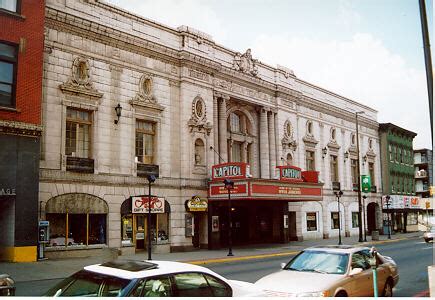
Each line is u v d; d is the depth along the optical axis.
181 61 31.02
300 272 10.62
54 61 24.41
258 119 38.91
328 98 48.38
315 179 36.56
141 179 27.95
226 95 34.66
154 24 29.97
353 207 50.34
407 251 28.53
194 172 31.11
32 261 21.16
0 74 21.08
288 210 39.72
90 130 26.05
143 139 29.02
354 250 11.27
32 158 21.59
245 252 29.05
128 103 27.78
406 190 62.09
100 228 25.86
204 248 31.53
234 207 36.31
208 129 32.38
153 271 6.34
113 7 27.66
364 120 54.53
